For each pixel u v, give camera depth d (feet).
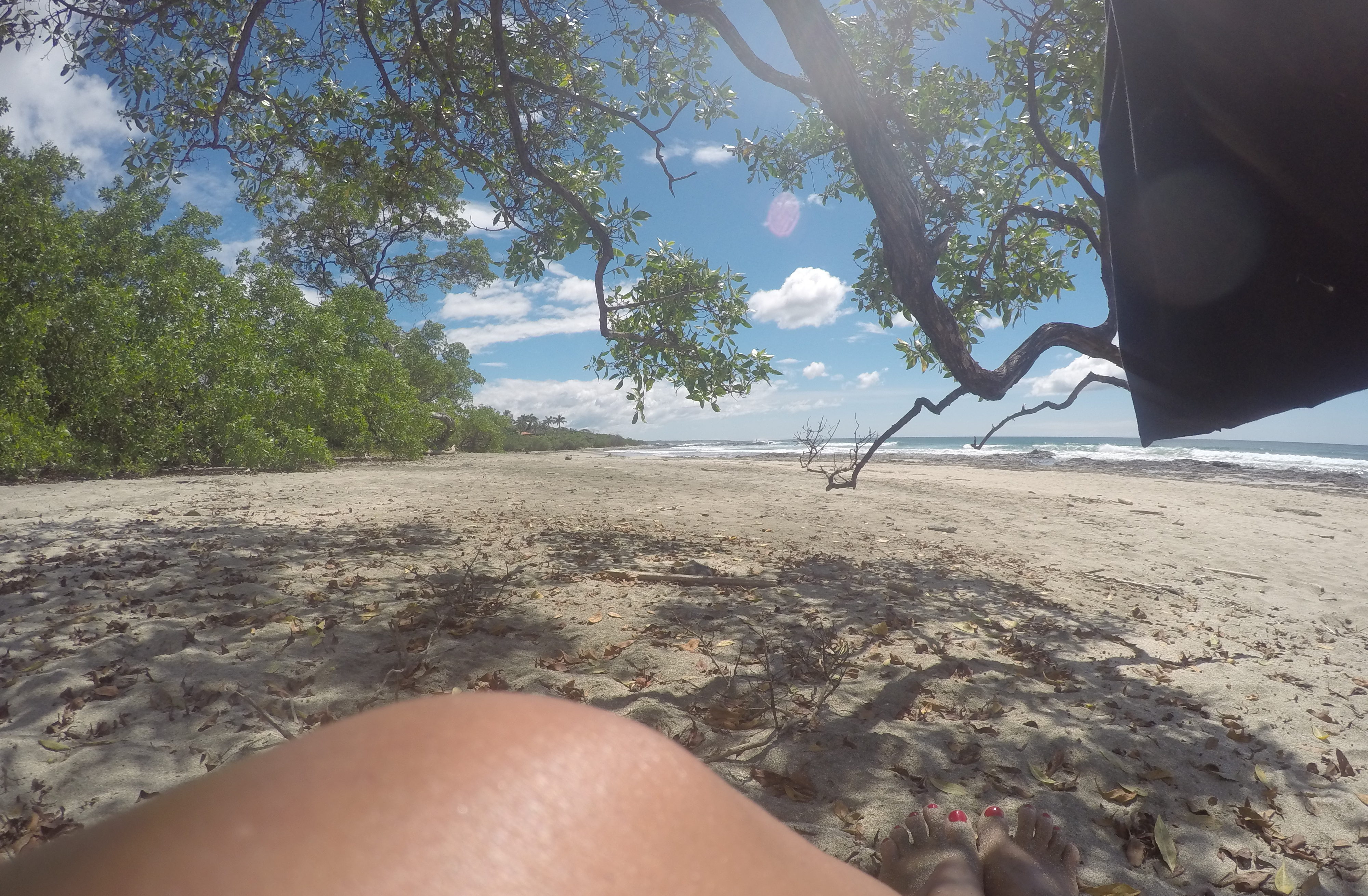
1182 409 5.57
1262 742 12.25
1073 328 12.76
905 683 12.86
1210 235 3.92
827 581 19.79
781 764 10.25
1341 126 3.24
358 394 57.77
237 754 9.64
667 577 18.22
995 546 27.55
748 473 51.24
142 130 19.61
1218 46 3.28
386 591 15.81
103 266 51.34
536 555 20.29
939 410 13.62
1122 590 22.38
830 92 12.32
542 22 20.52
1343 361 4.20
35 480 34.78
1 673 11.22
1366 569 27.76
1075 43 14.16
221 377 44.06
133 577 16.02
